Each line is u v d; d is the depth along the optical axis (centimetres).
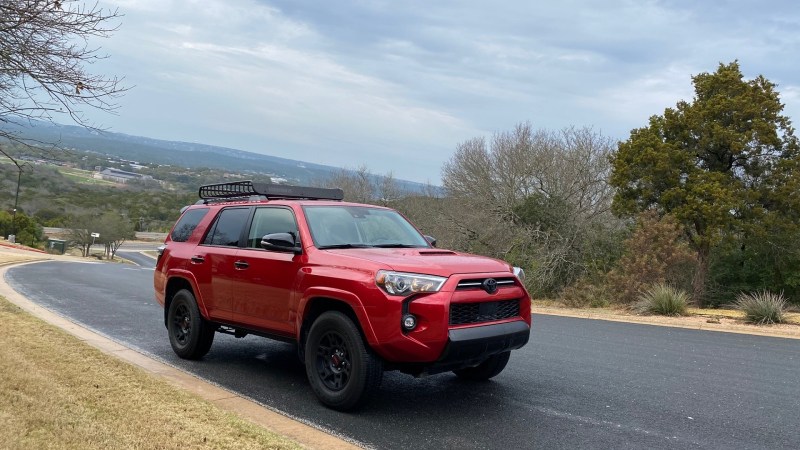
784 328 1148
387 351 509
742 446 464
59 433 424
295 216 631
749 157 2019
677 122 2070
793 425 515
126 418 466
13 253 3375
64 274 2072
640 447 460
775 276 2066
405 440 472
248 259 651
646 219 1827
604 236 2323
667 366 758
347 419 525
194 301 735
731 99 2000
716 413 548
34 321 855
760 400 594
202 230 750
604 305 1709
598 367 748
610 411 554
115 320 1048
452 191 2905
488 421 522
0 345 676
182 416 479
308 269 576
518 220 2580
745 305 1275
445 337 497
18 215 6181
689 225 2003
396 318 502
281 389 622
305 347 575
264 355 794
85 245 7150
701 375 705
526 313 579
